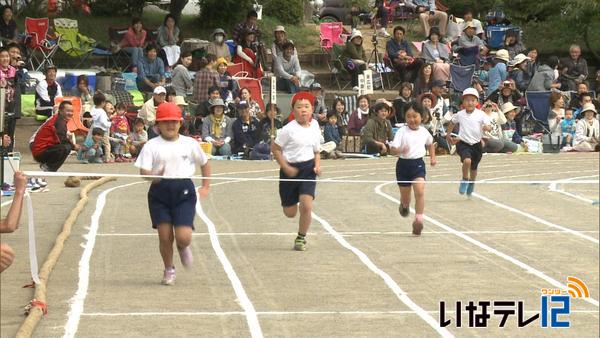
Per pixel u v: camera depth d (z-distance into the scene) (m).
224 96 78.50
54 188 52.50
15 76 62.69
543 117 81.94
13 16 86.50
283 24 104.38
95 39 92.31
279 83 86.31
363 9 110.31
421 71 84.31
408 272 33.44
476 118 51.22
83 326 26.25
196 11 105.19
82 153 65.25
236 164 67.56
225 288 30.88
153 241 38.16
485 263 35.06
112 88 78.00
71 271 32.84
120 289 30.50
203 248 37.28
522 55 88.62
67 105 51.94
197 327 26.31
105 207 46.25
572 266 34.75
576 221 44.53
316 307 28.61
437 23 101.06
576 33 101.75
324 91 85.44
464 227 42.59
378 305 28.92
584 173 64.50
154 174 30.97
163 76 81.44
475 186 56.81
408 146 41.12
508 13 106.44
